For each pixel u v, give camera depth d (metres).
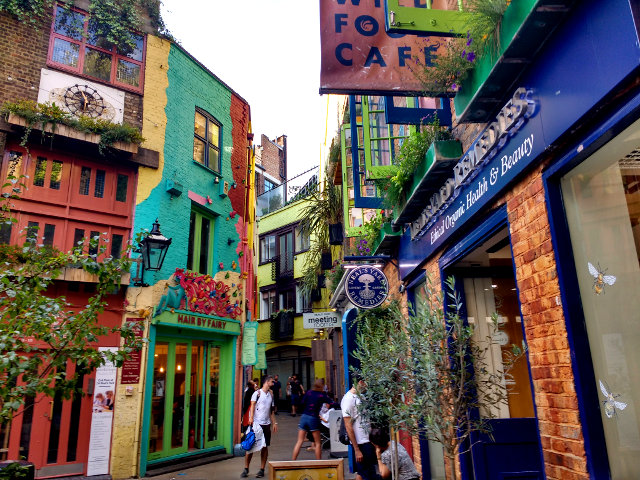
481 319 5.71
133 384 9.44
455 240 5.37
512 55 3.44
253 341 13.06
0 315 3.72
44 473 8.38
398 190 6.18
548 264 3.39
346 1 4.64
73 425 8.84
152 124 11.06
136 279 9.90
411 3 4.88
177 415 10.72
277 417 22.61
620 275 3.00
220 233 12.88
